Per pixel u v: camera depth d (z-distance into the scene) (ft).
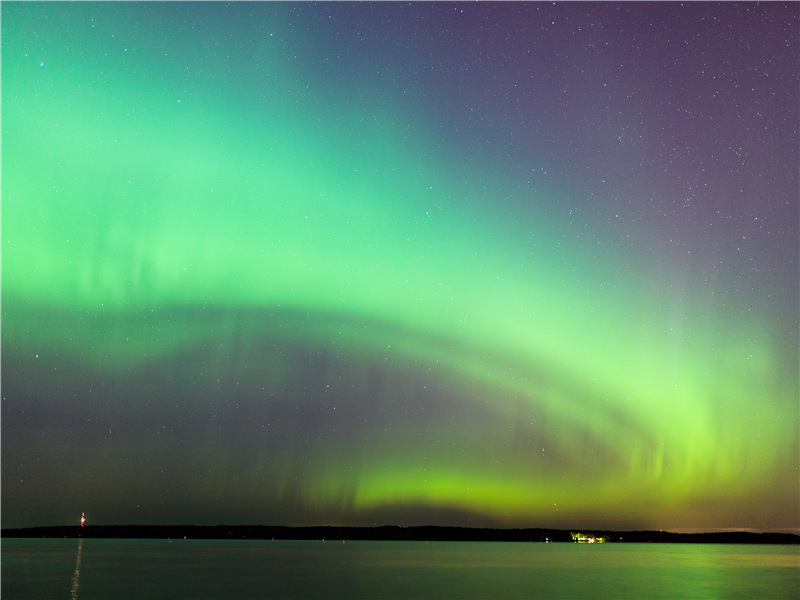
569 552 190.60
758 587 80.89
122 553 158.40
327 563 122.11
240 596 68.74
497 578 90.99
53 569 103.76
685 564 127.54
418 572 100.83
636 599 68.23
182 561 126.00
